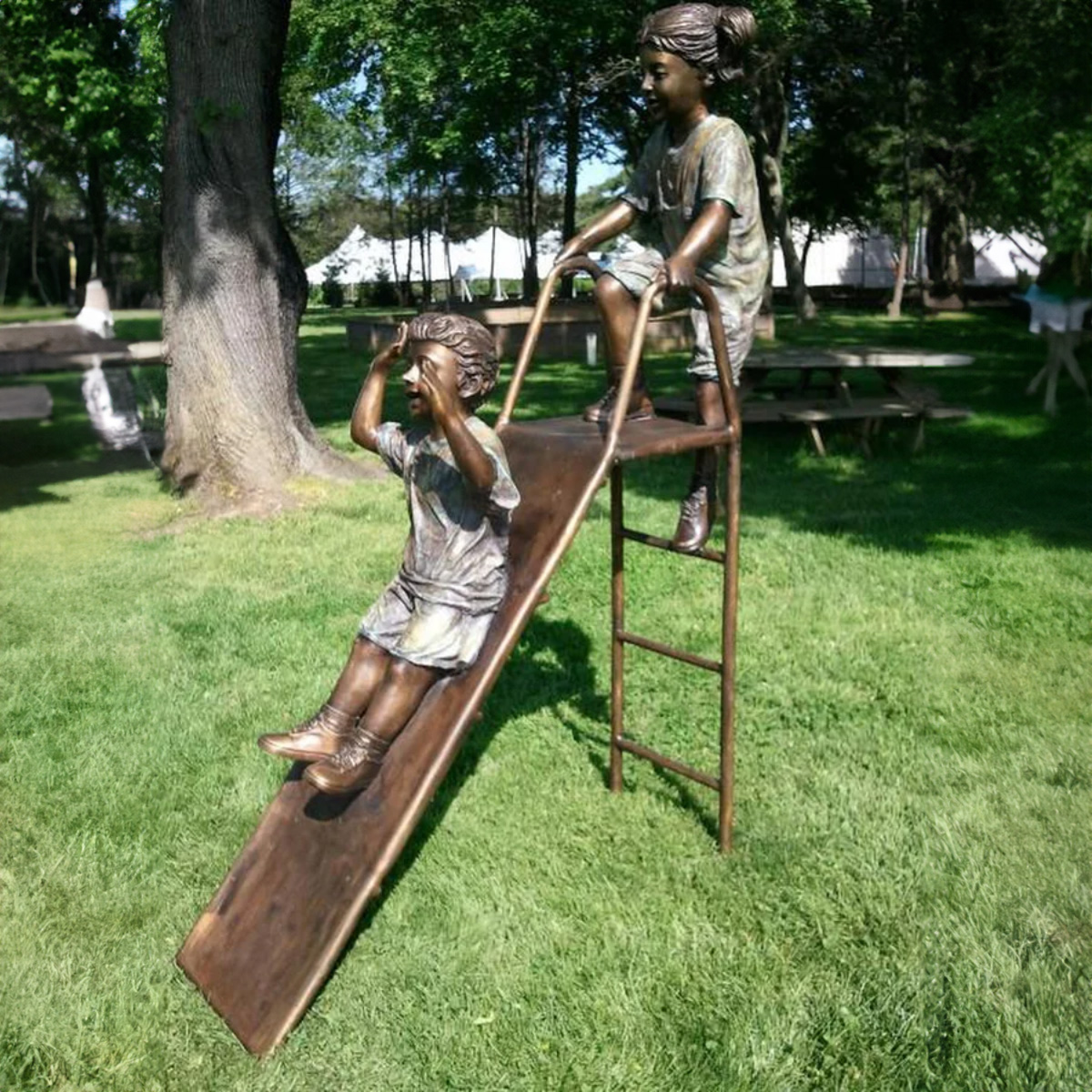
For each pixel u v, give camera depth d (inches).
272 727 171.9
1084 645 198.1
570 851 135.6
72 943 119.5
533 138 1163.3
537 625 212.8
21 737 169.9
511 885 128.4
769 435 424.2
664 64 119.3
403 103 902.4
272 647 206.1
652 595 230.4
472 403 106.9
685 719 171.6
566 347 741.3
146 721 174.4
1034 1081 96.8
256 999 105.8
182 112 314.8
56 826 143.3
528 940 118.3
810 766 156.1
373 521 300.4
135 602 234.5
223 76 311.4
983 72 917.2
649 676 187.9
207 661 199.9
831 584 234.8
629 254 129.6
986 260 1472.7
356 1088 98.9
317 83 1041.5
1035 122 453.7
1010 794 146.3
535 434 124.2
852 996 108.3
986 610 216.8
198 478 327.0
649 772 155.3
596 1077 99.3
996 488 328.5
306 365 730.8
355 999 109.8
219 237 318.0
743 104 843.4
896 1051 101.2
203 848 137.9
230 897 115.6
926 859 130.9
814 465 369.7
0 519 312.5
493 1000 109.7
